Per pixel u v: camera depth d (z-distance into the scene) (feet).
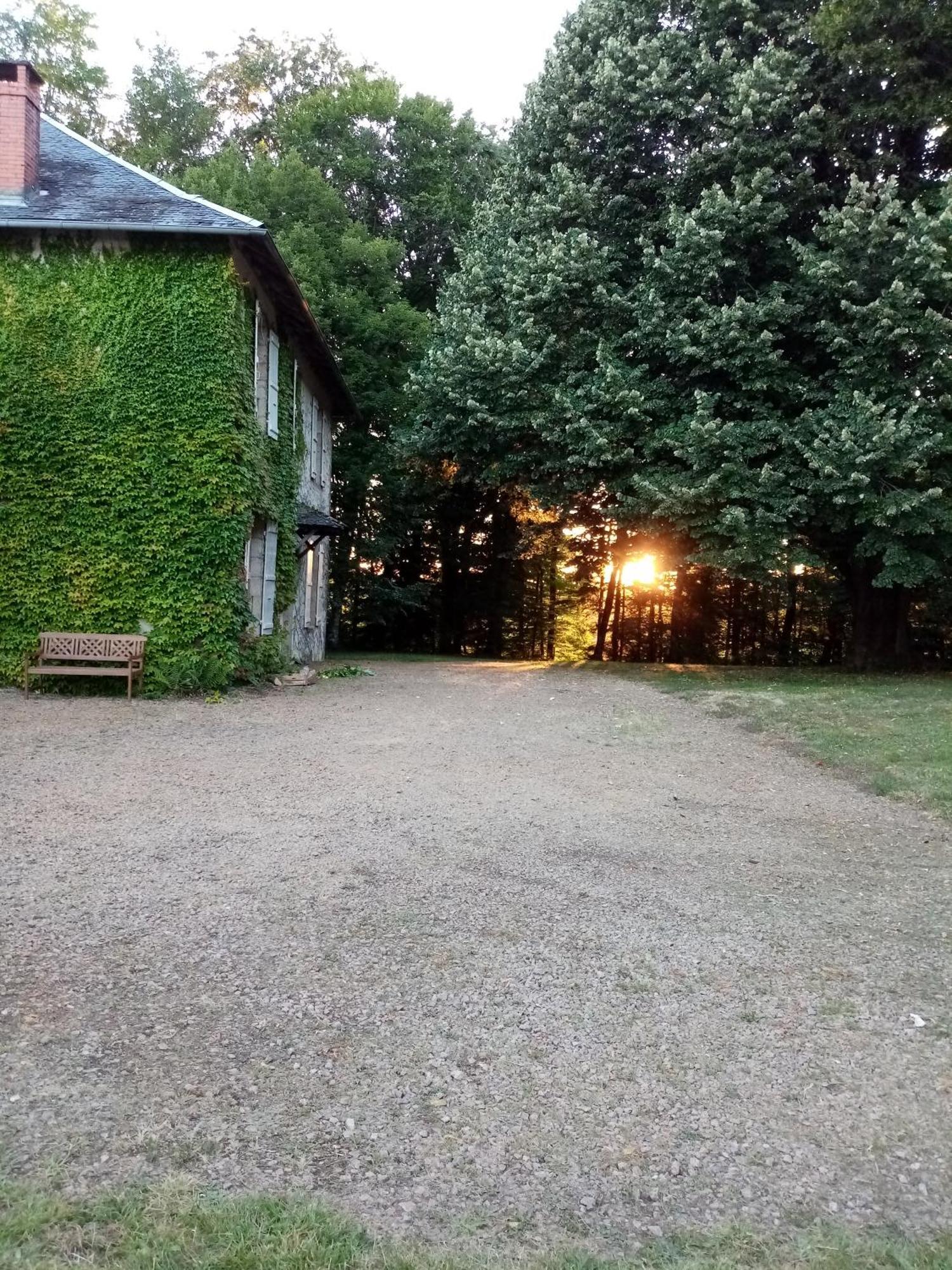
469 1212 8.68
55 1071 10.79
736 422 52.21
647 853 20.22
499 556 103.45
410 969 13.88
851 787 27.45
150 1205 8.48
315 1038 11.79
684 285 52.26
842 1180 9.34
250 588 50.60
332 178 92.99
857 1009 13.09
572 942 15.08
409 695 45.88
